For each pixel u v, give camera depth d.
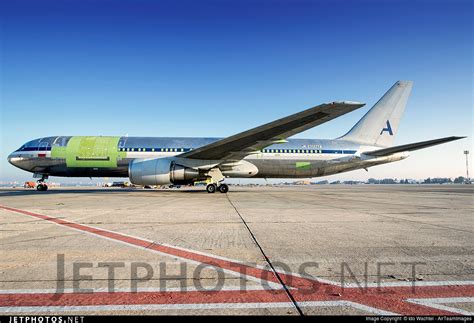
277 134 15.91
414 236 5.32
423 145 18.91
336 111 13.60
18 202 12.49
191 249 4.39
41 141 20.02
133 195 17.92
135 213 8.59
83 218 7.53
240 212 8.87
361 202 13.12
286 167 20.47
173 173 17.41
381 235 5.40
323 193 22.69
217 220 7.22
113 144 19.75
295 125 15.03
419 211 9.37
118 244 4.71
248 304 2.58
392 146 21.19
